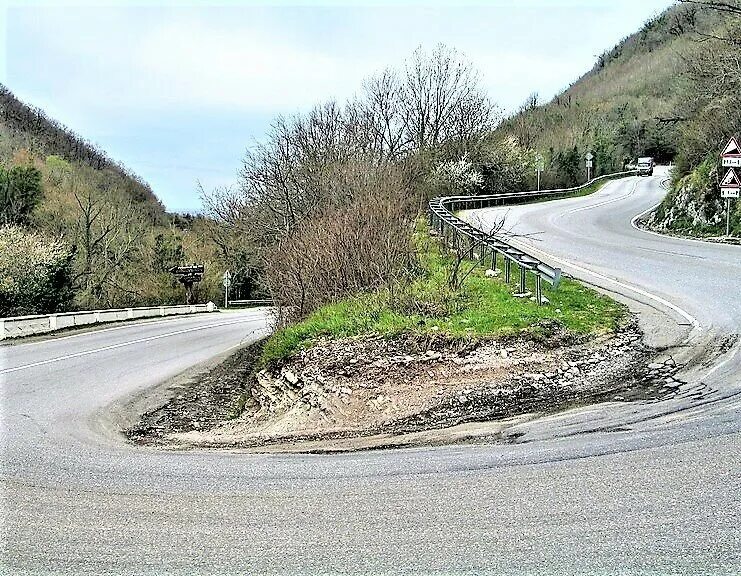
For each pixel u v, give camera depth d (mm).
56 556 4969
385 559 4691
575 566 4473
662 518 5090
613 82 108312
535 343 11008
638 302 14133
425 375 10242
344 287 14891
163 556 4898
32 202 49219
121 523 5570
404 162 27797
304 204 29828
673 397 8555
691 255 20328
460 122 54094
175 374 16656
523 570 4457
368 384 10258
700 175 29906
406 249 15297
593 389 9266
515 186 54062
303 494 6047
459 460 6785
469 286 14086
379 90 54000
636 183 62281
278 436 9031
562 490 5750
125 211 55875
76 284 44250
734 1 34000
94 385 14766
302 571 4578
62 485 6742
